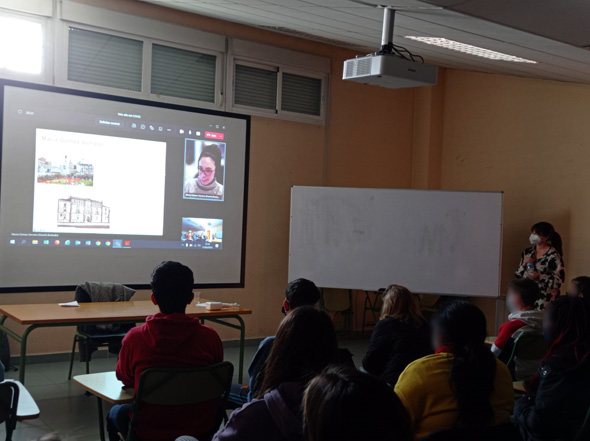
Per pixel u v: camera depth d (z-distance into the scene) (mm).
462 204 6352
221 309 4520
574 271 6008
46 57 5191
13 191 5051
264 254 6520
